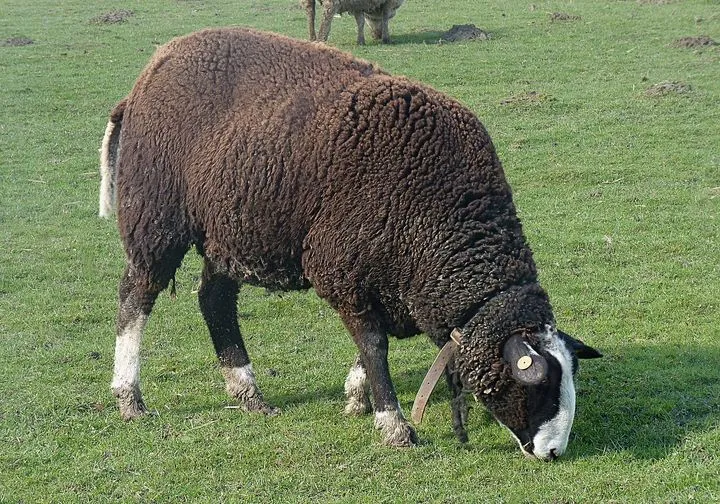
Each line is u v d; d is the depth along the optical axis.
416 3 25.31
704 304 8.46
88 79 17.88
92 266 10.10
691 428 6.18
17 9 25.34
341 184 6.00
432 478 5.75
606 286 9.01
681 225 10.44
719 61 17.50
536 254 9.84
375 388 6.27
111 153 7.03
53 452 6.20
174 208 6.53
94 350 7.98
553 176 12.27
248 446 6.23
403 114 6.08
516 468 5.84
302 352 7.97
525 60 18.36
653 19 21.73
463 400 6.17
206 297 7.02
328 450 6.16
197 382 7.39
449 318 5.96
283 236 6.21
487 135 6.35
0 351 7.93
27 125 15.40
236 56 6.54
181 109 6.45
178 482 5.79
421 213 5.94
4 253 10.46
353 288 6.07
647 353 7.50
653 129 13.90
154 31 21.95
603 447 6.02
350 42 20.53
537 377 5.45
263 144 6.16
